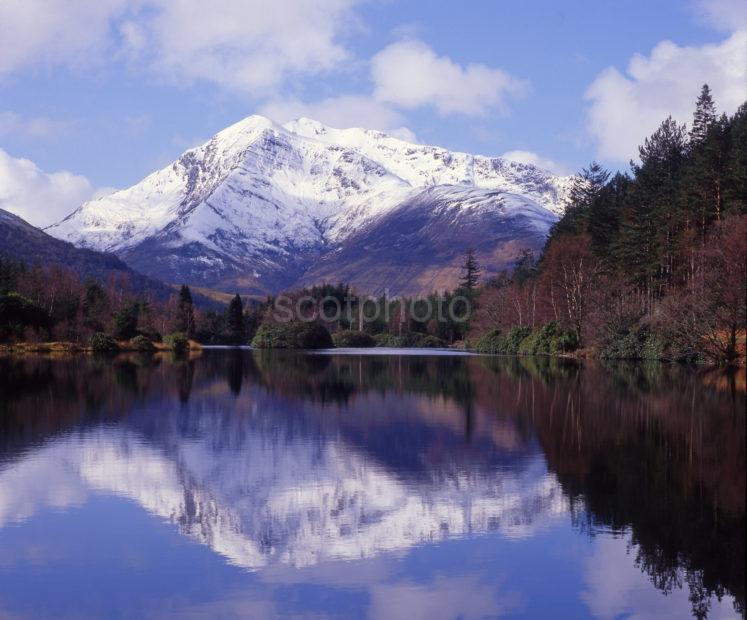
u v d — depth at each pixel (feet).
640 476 73.36
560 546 53.78
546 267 376.48
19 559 51.57
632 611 43.75
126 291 635.66
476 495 67.15
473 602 45.01
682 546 53.42
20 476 73.41
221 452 86.22
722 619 42.68
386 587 47.19
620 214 370.12
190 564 50.88
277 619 42.75
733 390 150.41
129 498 66.28
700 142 347.77
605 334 285.64
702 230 290.15
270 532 57.36
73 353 341.62
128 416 115.14
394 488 69.62
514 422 108.58
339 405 131.64
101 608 44.09
